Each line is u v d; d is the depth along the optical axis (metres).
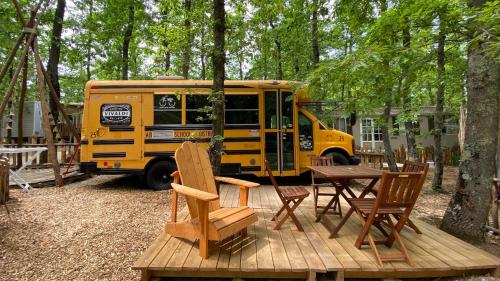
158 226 4.53
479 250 3.43
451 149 15.95
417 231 4.01
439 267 2.99
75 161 10.22
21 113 8.86
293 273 2.98
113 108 7.35
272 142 7.68
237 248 3.42
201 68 13.95
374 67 3.97
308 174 9.25
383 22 3.98
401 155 15.12
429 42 3.97
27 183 7.31
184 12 6.36
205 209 3.13
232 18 6.31
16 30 11.80
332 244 3.55
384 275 3.00
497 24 3.07
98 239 4.01
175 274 3.00
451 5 3.77
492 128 4.05
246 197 3.99
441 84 6.95
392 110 14.48
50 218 4.82
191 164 3.97
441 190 7.74
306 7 6.86
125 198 6.31
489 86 4.00
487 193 4.07
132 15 13.37
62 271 3.19
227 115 7.58
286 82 7.77
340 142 7.99
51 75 11.65
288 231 4.02
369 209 3.39
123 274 3.15
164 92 7.46
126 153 7.33
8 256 3.47
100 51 13.73
